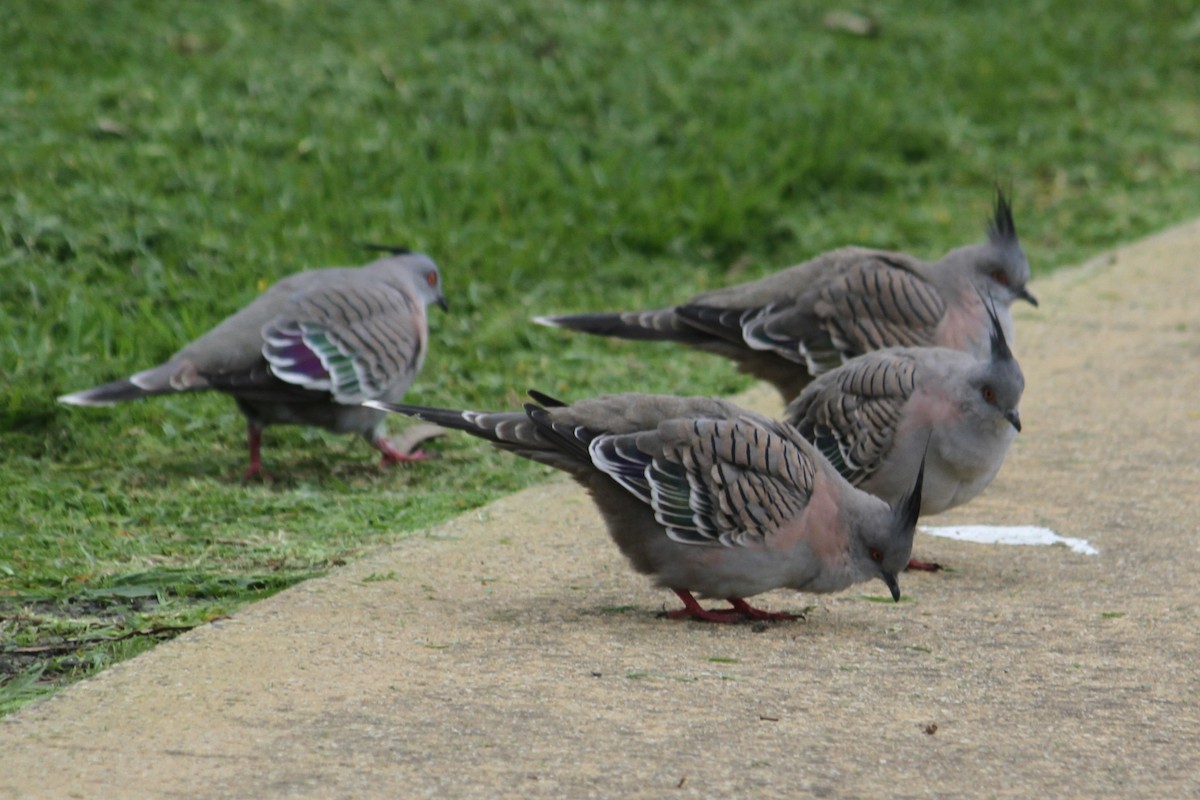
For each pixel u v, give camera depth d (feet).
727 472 28.60
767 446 28.89
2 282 47.34
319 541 34.04
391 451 41.04
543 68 68.64
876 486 33.86
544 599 30.42
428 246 54.54
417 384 46.37
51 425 41.04
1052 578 32.48
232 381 38.22
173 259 50.75
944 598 31.27
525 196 59.77
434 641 27.45
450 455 41.81
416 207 57.11
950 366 33.45
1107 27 87.51
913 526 29.37
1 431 40.73
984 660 27.43
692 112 68.13
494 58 68.80
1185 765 22.93
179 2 69.26
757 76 72.49
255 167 57.11
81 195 52.65
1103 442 41.75
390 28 70.33
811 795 21.61
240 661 26.11
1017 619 29.84
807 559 28.96
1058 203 67.05
